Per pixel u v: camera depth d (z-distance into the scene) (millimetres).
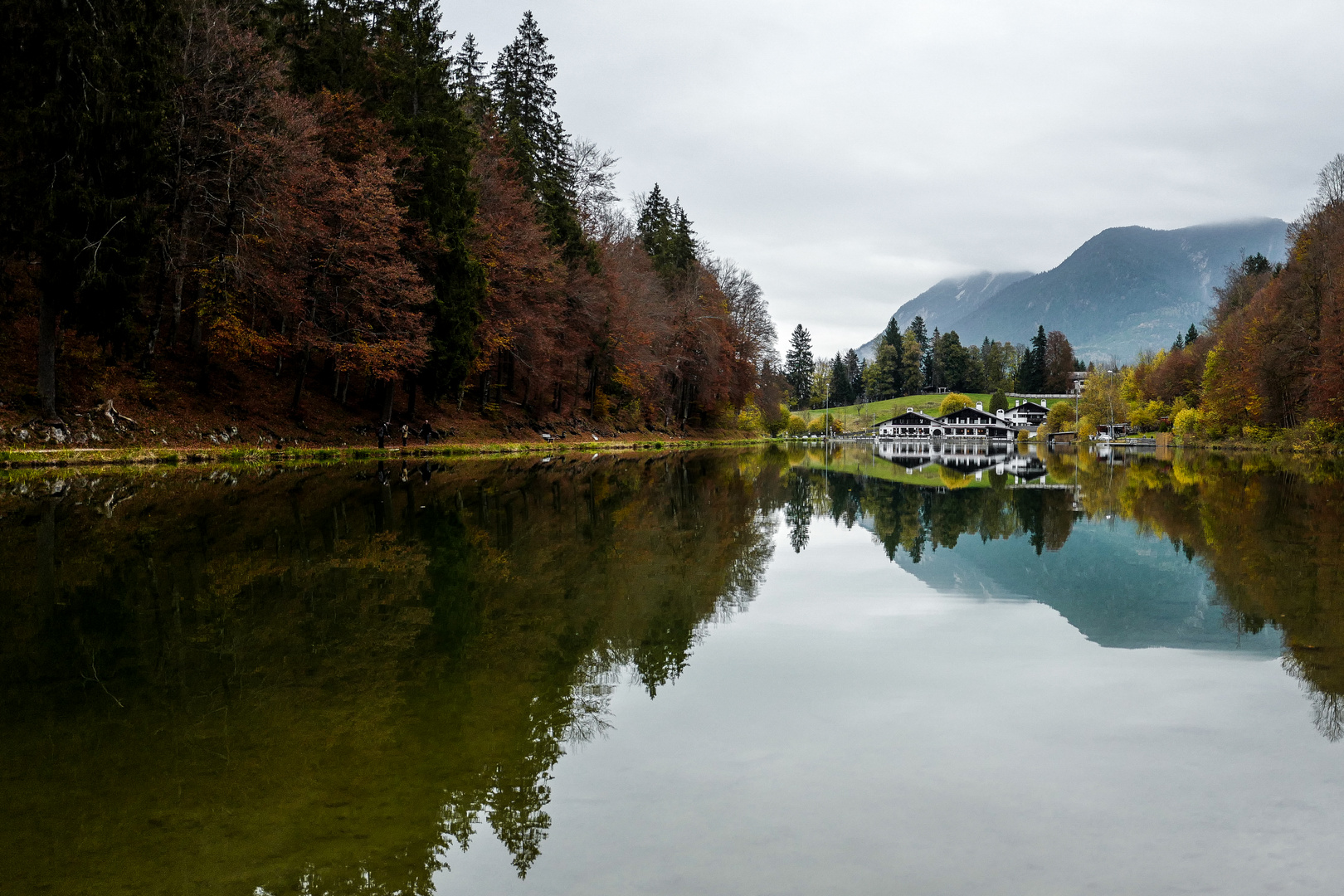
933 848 3350
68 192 18766
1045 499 21766
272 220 24266
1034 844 3387
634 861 3234
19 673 5590
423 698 5211
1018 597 8609
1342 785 3977
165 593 7992
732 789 3918
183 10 22344
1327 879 3115
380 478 21719
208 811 3635
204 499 15562
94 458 21953
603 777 4055
